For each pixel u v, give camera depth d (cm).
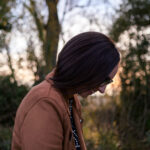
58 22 283
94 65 73
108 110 376
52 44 275
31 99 77
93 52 74
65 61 75
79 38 77
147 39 481
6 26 265
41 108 75
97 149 335
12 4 265
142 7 482
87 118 339
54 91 80
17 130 80
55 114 76
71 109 95
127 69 468
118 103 441
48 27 282
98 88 81
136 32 473
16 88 277
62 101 80
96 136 347
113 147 346
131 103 453
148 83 490
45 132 71
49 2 276
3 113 290
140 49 478
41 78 263
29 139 70
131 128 418
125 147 381
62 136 78
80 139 94
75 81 75
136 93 491
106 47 76
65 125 80
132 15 475
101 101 362
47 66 266
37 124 72
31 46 271
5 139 259
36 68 267
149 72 495
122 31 459
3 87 311
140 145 392
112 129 361
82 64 73
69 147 82
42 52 274
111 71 76
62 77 76
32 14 278
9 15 260
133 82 468
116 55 77
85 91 80
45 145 70
